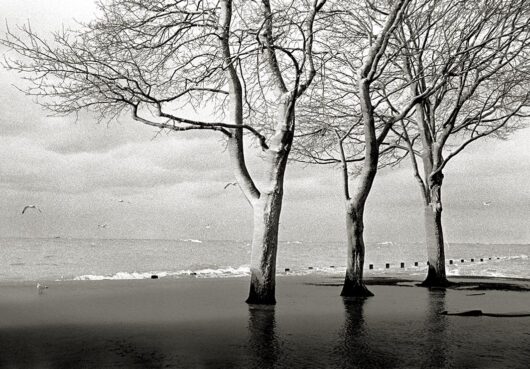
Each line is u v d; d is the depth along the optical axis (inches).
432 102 992.2
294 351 331.6
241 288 850.1
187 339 375.6
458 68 831.1
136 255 3014.3
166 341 366.6
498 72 818.8
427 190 944.3
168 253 3476.9
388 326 446.9
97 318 487.8
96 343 358.0
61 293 745.6
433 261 926.4
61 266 1849.2
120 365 285.6
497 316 516.1
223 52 622.2
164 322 462.9
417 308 581.9
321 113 879.7
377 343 363.3
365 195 724.7
